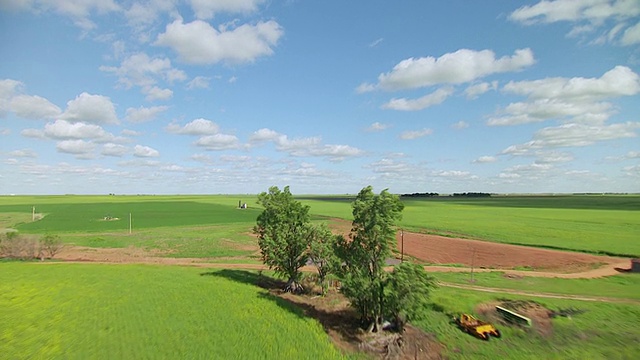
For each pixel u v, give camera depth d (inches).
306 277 2218.3
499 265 2667.3
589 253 3006.9
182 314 1454.2
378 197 1492.4
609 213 5984.3
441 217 5472.4
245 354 1154.0
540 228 4237.2
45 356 1077.8
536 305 1721.2
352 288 1440.7
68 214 6205.7
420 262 2753.4
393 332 1459.2
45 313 1429.6
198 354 1131.3
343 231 4296.3
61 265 2358.5
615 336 1450.5
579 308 1704.0
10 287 1788.9
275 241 1969.7
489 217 5477.4
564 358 1294.3
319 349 1227.9
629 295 1932.8
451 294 1865.2
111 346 1159.0
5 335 1219.2
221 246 3299.7
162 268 2331.4
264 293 1797.5
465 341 1419.8
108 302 1569.9
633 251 2994.6
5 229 4281.5
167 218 5664.4
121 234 3924.7
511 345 1392.7
